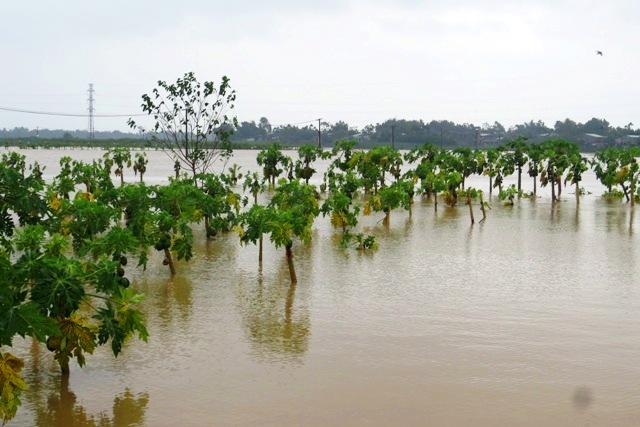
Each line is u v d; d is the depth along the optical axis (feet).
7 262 25.95
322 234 85.40
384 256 70.28
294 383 34.27
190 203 63.87
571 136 500.33
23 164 140.05
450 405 31.71
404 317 46.42
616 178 134.62
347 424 29.66
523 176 238.27
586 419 30.30
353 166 127.44
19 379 25.23
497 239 83.05
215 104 114.83
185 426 29.43
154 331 42.83
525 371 36.14
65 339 31.94
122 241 45.60
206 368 36.37
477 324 44.86
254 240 58.95
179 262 65.51
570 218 106.42
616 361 37.81
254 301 50.52
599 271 62.85
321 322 45.11
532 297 52.39
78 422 29.76
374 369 36.32
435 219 103.45
